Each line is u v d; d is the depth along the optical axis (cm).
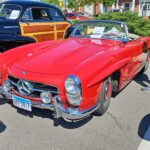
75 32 541
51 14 815
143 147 341
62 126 386
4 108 437
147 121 409
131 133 373
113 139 357
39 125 387
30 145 340
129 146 342
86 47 438
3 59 419
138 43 536
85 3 3078
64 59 388
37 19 761
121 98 495
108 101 419
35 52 431
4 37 678
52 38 817
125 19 1395
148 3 3288
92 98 360
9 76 395
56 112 356
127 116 423
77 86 337
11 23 689
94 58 383
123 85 472
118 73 433
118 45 469
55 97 352
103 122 400
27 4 736
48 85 356
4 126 383
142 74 660
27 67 381
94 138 359
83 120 403
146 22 1284
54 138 357
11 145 339
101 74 365
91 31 523
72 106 351
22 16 715
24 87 371
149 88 544
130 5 3497
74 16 2462
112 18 1443
